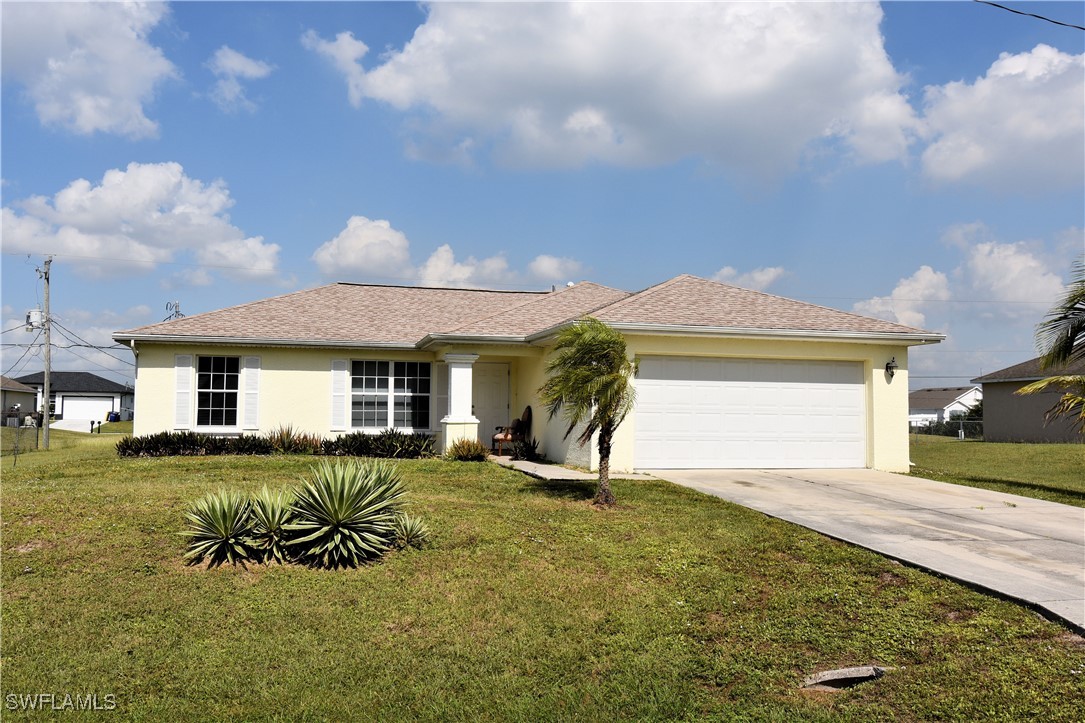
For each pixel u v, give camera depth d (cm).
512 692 592
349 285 2453
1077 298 1422
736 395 1652
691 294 1820
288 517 875
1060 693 543
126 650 649
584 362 1202
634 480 1434
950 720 528
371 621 718
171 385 1881
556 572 852
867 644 651
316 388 1977
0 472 1572
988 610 693
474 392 2125
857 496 1302
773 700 572
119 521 970
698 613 736
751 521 1070
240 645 665
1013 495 1352
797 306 1828
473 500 1219
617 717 554
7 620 694
